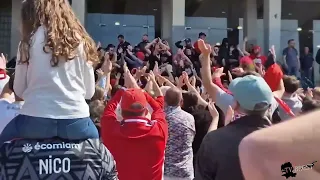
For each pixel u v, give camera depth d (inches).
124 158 147.1
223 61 648.4
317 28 932.0
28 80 106.9
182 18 754.2
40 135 102.7
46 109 103.6
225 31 900.0
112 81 344.8
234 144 113.8
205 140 120.0
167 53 642.8
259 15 873.5
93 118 176.2
